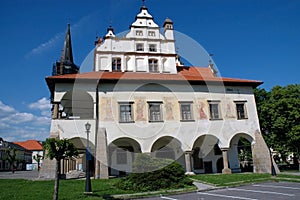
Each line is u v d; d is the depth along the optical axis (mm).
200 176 23266
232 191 15953
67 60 44062
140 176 17000
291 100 29125
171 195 15312
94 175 22516
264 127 32031
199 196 14414
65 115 27672
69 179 21484
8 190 15578
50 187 16703
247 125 27469
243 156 42875
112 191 15820
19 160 77125
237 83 28219
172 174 17734
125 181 17188
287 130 29203
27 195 13945
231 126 26938
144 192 15836
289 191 14711
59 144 12500
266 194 14008
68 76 24688
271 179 20609
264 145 26391
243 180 20453
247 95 28453
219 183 19172
